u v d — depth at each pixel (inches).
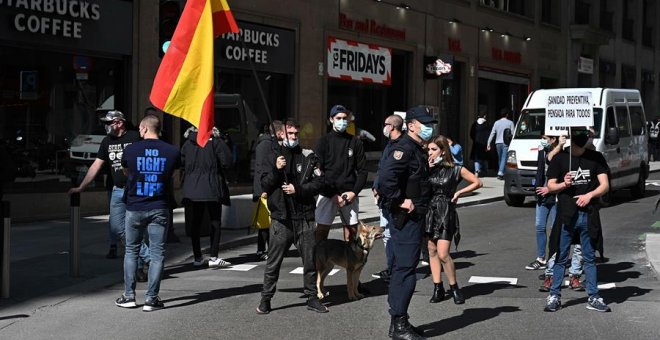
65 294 362.9
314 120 887.1
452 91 1189.7
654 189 972.6
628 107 826.2
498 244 527.5
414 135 286.4
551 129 339.9
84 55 656.4
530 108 780.0
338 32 920.3
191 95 333.4
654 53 1963.6
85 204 649.6
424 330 299.9
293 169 326.3
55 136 632.4
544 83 1477.6
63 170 637.9
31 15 603.2
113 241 451.8
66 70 642.8
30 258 448.5
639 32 1862.7
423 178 285.4
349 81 957.2
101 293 368.8
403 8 1039.6
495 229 607.2
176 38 332.2
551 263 369.1
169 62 331.3
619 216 680.4
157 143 331.3
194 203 434.3
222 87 776.9
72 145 647.1
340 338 289.0
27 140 609.9
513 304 344.8
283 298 358.6
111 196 417.4
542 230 425.4
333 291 374.3
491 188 939.3
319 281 350.9
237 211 557.6
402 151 280.8
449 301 351.6
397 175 280.1
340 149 378.9
